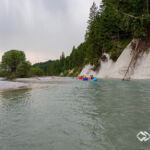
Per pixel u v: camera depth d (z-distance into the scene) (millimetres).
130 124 4434
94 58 45438
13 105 7414
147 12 22672
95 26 47000
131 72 24500
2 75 50469
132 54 26922
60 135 3787
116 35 39562
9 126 4473
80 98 9242
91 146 3160
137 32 24359
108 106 6801
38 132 4000
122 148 3035
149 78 20312
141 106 6570
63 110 6355
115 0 30016
